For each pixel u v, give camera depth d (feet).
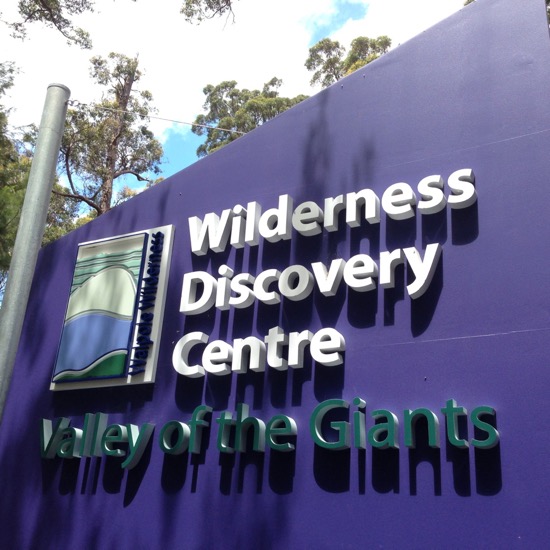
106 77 101.91
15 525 35.55
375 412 27.09
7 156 64.64
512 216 27.43
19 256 27.35
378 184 31.58
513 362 25.31
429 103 31.55
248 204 34.94
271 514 28.45
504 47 30.30
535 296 25.77
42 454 35.65
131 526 31.83
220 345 32.35
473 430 25.12
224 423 30.42
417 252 28.50
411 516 25.32
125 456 33.50
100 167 97.91
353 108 34.06
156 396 34.14
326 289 30.22
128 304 36.86
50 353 39.47
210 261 35.60
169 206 38.81
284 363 30.53
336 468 27.63
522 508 23.31
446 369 26.63
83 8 66.74
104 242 39.83
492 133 29.19
